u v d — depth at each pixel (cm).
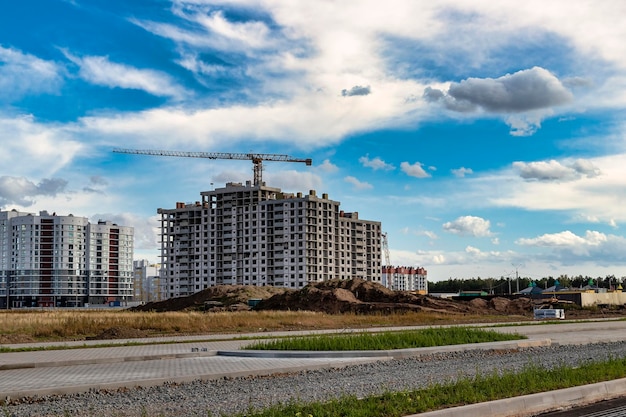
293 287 16700
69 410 1141
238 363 1925
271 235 17162
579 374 1427
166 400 1241
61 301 18612
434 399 1109
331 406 1045
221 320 4750
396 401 1093
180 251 18350
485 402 1093
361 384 1409
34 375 1666
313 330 3909
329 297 7862
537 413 1099
